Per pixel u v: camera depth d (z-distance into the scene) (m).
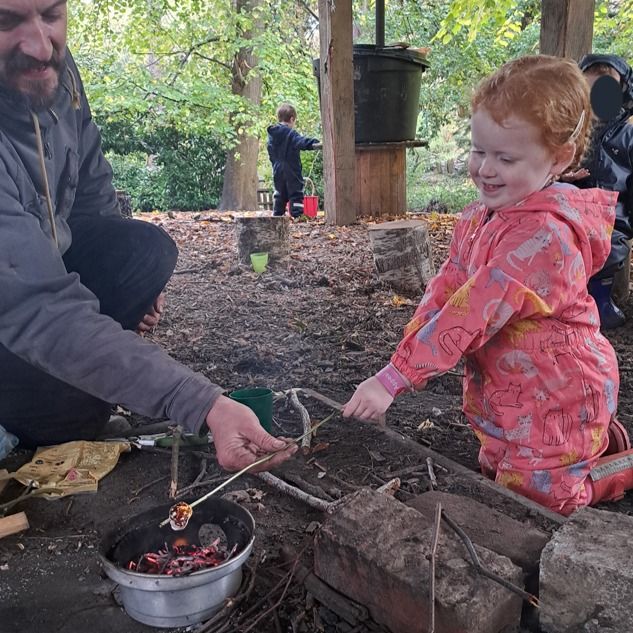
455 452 2.55
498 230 1.95
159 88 15.46
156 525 1.75
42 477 2.28
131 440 2.57
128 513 2.12
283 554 1.85
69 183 2.38
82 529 2.05
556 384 2.00
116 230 2.74
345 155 7.79
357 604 1.59
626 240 4.00
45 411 2.44
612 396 2.09
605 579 1.40
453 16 9.57
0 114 2.03
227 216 9.84
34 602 1.73
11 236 1.77
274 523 2.03
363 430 2.62
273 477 2.22
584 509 1.64
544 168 1.91
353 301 4.73
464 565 1.49
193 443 2.51
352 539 1.60
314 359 3.57
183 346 3.80
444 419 2.84
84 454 2.41
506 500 2.04
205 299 4.89
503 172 1.90
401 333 4.01
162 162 17.97
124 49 16.67
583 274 1.97
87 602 1.73
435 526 1.53
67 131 2.37
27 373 2.33
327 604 1.64
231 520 1.78
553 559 1.46
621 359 3.56
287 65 17.30
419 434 2.70
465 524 1.79
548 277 1.88
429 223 7.98
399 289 5.00
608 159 3.85
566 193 1.96
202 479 2.30
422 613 1.44
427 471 2.28
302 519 2.05
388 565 1.51
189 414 1.73
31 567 1.87
